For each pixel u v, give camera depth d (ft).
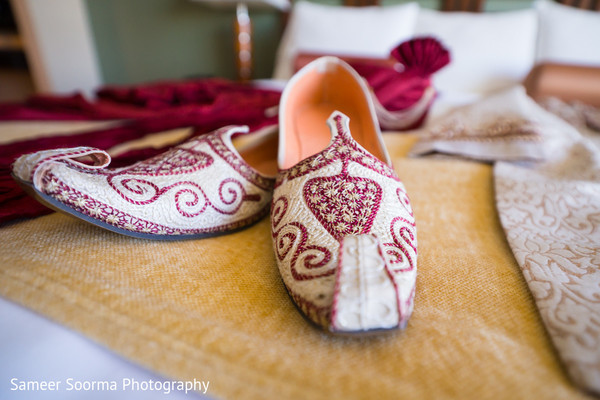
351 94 2.02
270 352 0.80
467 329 0.90
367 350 0.83
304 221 1.11
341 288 0.79
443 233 1.47
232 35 7.66
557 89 3.71
